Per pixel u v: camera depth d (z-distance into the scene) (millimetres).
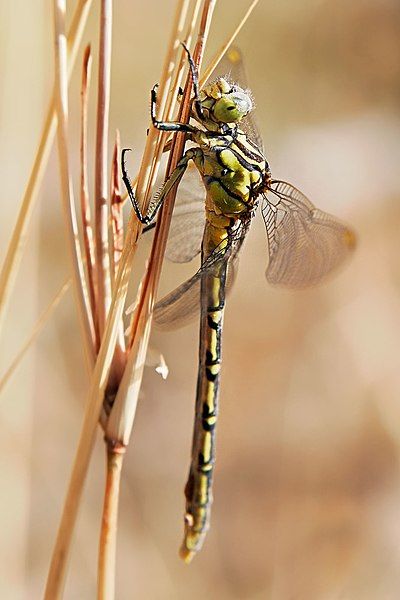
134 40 411
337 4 435
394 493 406
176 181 311
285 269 338
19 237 312
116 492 309
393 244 420
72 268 307
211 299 334
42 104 357
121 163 312
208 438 334
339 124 429
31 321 360
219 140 327
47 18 375
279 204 334
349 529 403
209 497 333
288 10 430
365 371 412
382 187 421
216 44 420
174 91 307
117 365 308
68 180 306
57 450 393
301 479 410
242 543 402
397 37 438
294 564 399
